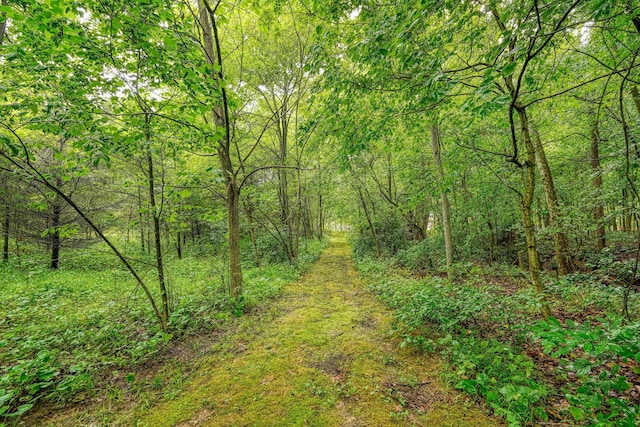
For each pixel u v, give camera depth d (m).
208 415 2.72
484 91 2.42
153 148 4.03
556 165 9.50
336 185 12.62
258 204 11.15
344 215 15.51
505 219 9.56
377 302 6.15
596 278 6.66
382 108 4.40
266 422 2.61
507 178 7.81
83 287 7.87
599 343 1.88
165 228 5.58
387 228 13.77
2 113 3.02
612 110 5.98
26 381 2.96
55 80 3.59
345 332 4.52
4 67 3.72
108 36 3.22
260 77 10.05
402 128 6.16
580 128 7.55
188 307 5.07
